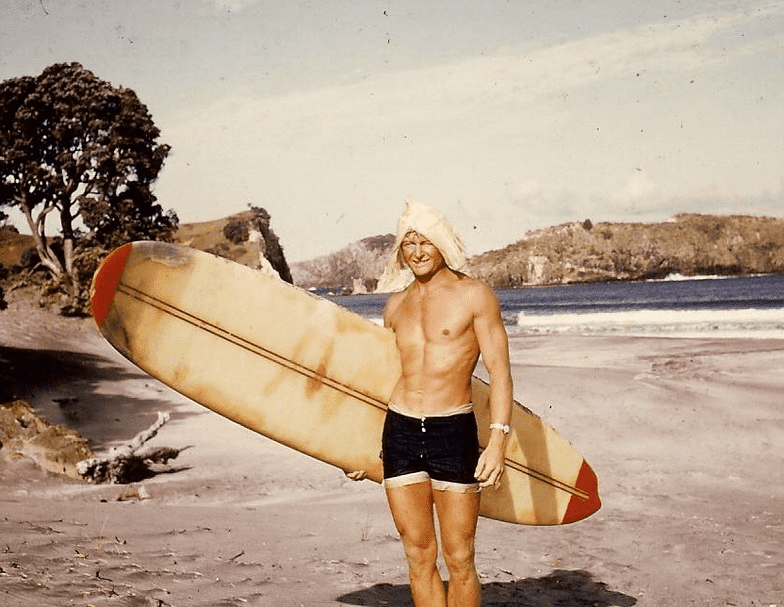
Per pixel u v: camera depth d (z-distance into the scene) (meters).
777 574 5.11
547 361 23.41
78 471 9.37
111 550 4.78
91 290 3.56
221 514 6.94
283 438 3.67
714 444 11.02
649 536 6.20
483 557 5.48
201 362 3.68
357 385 3.62
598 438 11.77
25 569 3.96
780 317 40.22
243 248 92.38
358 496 8.38
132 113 43.12
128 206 42.84
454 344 3.02
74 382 20.91
